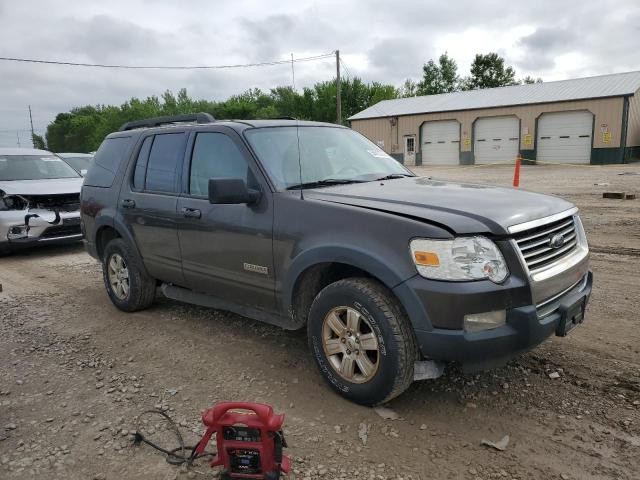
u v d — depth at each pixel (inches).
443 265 119.6
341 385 140.6
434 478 111.0
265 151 165.9
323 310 141.7
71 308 234.1
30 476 115.5
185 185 186.5
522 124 1273.4
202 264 179.3
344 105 2301.9
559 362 159.3
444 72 2844.5
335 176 170.4
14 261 351.6
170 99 3289.9
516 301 121.6
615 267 261.0
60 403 146.9
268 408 100.9
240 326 200.8
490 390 145.5
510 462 115.3
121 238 224.2
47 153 441.7
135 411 141.2
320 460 117.7
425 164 1471.5
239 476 101.2
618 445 119.3
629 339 173.5
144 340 190.9
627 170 919.7
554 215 137.3
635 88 1145.4
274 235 152.0
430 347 122.8
